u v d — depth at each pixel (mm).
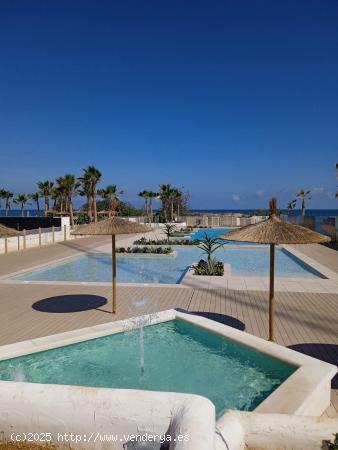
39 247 21094
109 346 6141
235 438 2848
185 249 21797
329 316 7449
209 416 2473
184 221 41781
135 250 18984
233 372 5250
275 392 4027
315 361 4781
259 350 5305
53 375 5219
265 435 2939
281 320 7246
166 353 5895
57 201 44656
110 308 8281
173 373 5270
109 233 7641
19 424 2826
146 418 2578
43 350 5668
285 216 30875
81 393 2770
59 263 16031
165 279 13617
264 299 8852
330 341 6117
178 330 6762
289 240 5539
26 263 15391
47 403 2771
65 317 7645
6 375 5156
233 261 17953
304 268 15227
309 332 6543
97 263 16969
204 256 19266
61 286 10492
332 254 17406
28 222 26500
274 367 5102
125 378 5137
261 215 40812
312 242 5562
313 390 4047
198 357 5754
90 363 5570
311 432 2898
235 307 8227
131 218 38188
